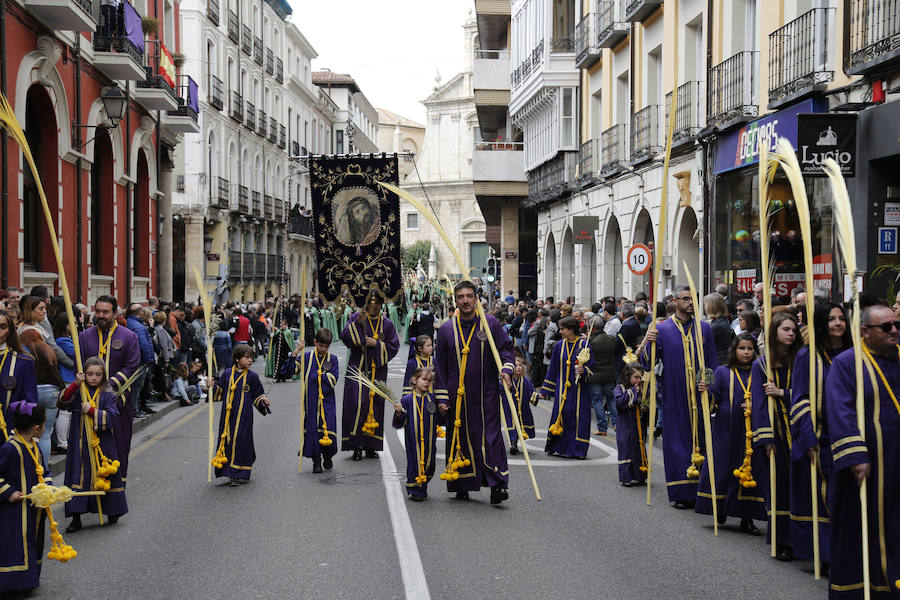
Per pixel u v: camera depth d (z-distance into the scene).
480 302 9.03
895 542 5.39
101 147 23.20
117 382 8.39
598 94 29.80
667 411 8.84
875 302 7.37
